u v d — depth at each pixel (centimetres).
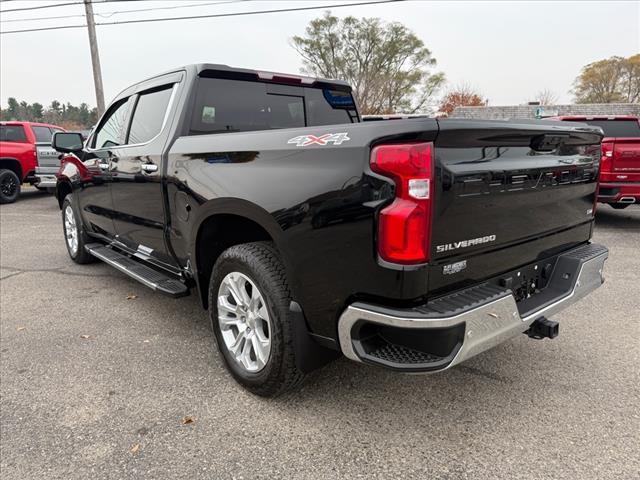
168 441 231
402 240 186
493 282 234
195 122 327
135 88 401
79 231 527
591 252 292
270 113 372
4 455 221
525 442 228
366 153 193
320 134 215
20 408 259
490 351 326
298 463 215
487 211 216
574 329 363
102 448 226
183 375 295
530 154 240
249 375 266
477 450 223
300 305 231
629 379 287
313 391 274
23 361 314
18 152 1159
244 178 249
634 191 716
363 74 4100
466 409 256
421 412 254
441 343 193
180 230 317
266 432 238
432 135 185
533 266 262
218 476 208
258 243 261
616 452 221
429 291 197
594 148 298
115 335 357
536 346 333
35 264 570
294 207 221
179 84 337
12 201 1159
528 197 240
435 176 189
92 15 1755
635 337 348
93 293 458
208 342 344
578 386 279
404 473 209
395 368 196
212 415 252
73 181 502
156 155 332
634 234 731
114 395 272
